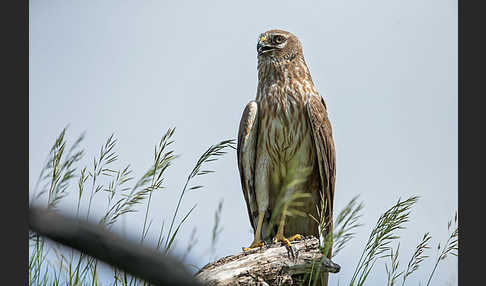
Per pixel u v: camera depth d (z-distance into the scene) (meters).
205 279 7.59
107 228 3.13
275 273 8.06
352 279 7.45
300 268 8.24
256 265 7.98
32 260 6.85
